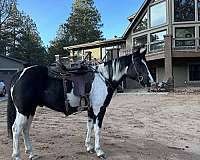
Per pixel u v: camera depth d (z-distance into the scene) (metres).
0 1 62.69
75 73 6.70
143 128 10.87
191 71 31.22
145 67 7.02
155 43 31.53
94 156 7.05
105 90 6.89
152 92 25.08
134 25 35.25
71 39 72.44
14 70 41.34
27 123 6.67
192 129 10.79
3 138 8.68
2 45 64.00
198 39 29.73
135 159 7.02
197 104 17.09
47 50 71.06
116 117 13.32
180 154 7.63
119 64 7.01
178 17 31.12
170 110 15.29
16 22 65.00
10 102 6.43
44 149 7.57
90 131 7.29
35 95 6.39
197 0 30.75
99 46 38.78
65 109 6.70
